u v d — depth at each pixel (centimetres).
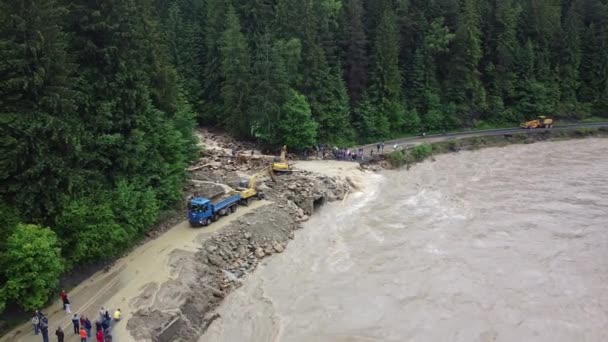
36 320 2628
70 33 3494
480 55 8462
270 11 7562
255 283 3441
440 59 8544
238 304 3175
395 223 4422
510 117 8700
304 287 3359
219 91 7725
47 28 3022
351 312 3047
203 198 4112
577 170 6125
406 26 8288
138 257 3494
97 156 3441
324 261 3734
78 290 3084
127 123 3659
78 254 3042
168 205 4162
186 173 4756
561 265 3522
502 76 8775
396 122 7775
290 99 6644
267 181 5122
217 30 7762
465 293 3200
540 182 5606
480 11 8875
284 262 3750
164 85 4372
